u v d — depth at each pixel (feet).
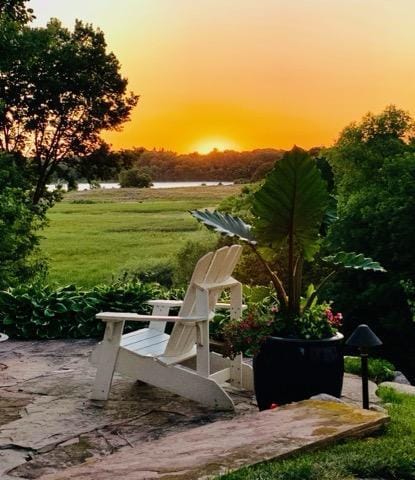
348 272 72.90
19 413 16.79
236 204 61.21
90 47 84.33
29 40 50.70
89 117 85.56
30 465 13.25
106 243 101.50
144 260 76.74
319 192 16.02
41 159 84.99
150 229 110.11
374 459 10.84
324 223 18.43
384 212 72.02
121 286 29.14
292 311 16.65
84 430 15.43
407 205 70.54
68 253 96.22
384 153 90.48
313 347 15.65
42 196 84.33
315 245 16.47
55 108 83.05
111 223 117.50
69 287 29.50
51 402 17.76
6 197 48.16
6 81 79.00
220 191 123.34
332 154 93.50
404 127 92.99
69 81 82.33
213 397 16.90
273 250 17.43
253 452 11.19
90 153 87.45
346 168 92.48
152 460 11.39
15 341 26.76
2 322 27.25
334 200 18.92
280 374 15.75
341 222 75.72
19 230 51.44
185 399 18.02
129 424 15.90
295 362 15.61
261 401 16.34
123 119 87.40
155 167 145.48
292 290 16.72
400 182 74.23
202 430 13.39
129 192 150.51
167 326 26.94
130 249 96.48
